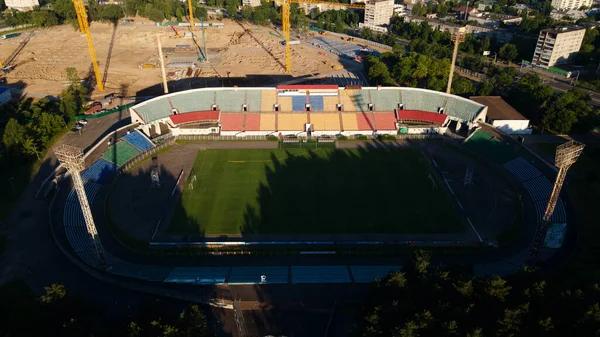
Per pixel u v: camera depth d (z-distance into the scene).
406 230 125.31
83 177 146.62
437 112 190.00
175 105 191.00
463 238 121.50
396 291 84.88
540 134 181.62
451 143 177.88
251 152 171.62
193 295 100.12
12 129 155.50
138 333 77.94
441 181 150.62
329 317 95.12
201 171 157.25
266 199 140.38
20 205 133.62
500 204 137.12
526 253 114.94
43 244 117.38
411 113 190.38
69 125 189.38
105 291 101.31
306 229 125.94
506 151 163.38
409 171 157.50
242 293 101.44
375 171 158.00
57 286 88.81
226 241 120.38
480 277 94.19
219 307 97.88
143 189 145.38
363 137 184.12
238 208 135.50
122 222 127.94
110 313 94.50
